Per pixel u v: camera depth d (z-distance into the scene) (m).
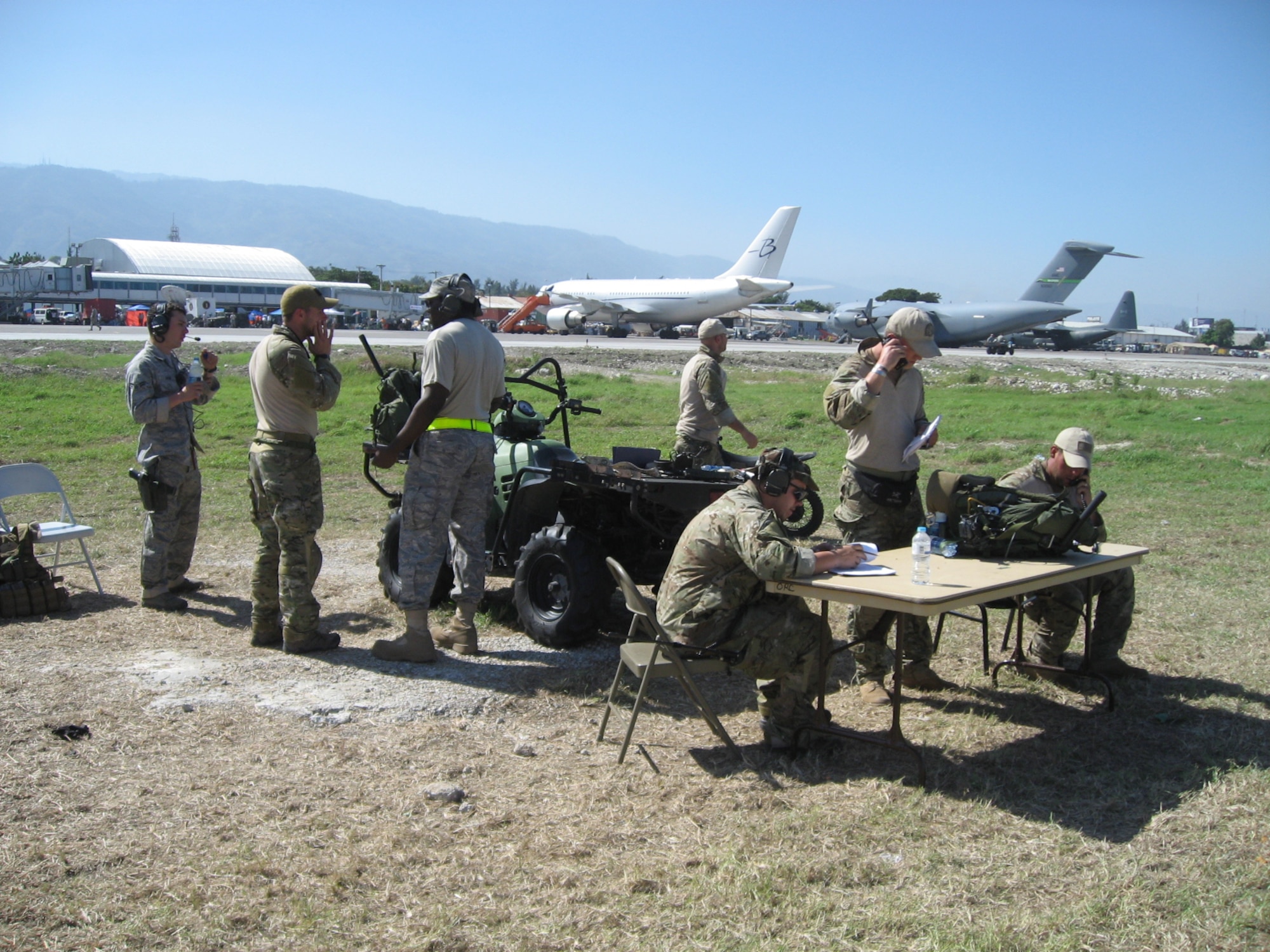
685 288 70.00
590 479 5.71
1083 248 67.81
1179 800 3.86
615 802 3.85
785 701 4.33
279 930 2.94
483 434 5.57
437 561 5.51
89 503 10.43
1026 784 4.04
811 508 6.77
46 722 4.46
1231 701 5.04
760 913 3.04
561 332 70.69
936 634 5.41
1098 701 5.11
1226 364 56.06
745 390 26.78
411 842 3.47
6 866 3.24
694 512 5.69
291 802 3.77
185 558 6.91
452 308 5.45
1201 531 9.36
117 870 3.25
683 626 4.21
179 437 6.56
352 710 4.74
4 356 30.86
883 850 3.46
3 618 6.22
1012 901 3.12
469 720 4.72
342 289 100.75
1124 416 20.83
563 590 5.94
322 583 7.43
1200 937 2.89
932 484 4.82
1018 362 48.28
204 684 5.05
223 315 78.81
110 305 91.31
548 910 3.06
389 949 2.85
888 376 4.96
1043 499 4.57
